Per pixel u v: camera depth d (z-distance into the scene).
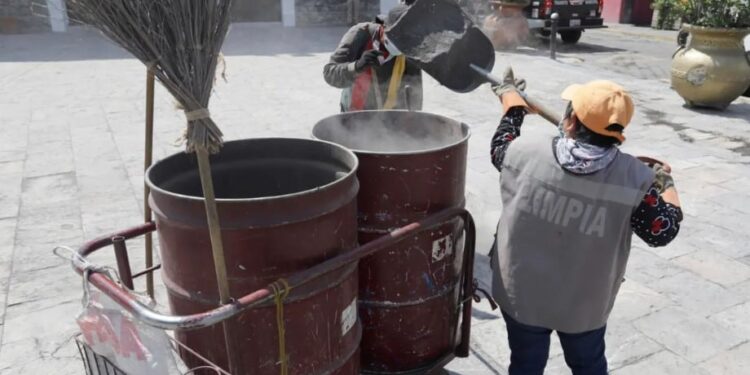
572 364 2.31
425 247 2.35
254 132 7.04
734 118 7.50
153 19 1.47
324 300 1.94
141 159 6.03
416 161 2.23
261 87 9.45
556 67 11.02
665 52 13.23
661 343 3.11
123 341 1.80
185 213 1.77
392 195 2.27
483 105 8.20
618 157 1.95
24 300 3.50
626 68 11.25
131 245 4.18
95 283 1.80
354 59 3.40
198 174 2.20
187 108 1.54
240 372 1.86
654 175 1.94
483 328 3.25
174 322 1.60
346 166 2.16
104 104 8.38
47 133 6.99
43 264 3.92
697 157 6.03
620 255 2.06
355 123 2.78
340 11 18.36
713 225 4.49
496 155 2.28
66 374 2.86
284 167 2.31
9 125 7.34
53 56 12.52
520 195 2.11
